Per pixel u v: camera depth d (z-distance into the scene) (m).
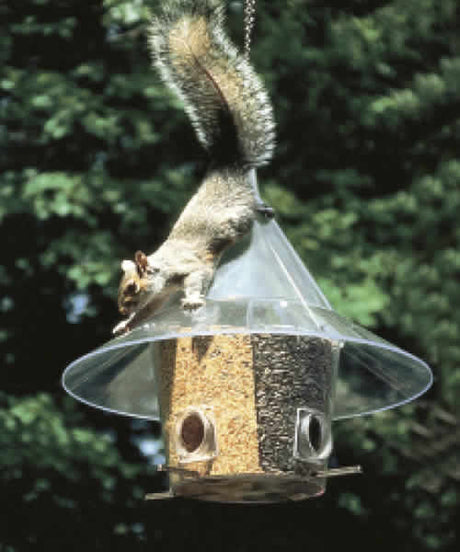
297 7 12.35
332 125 12.51
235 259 5.05
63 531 10.62
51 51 12.02
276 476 4.90
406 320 12.24
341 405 5.64
